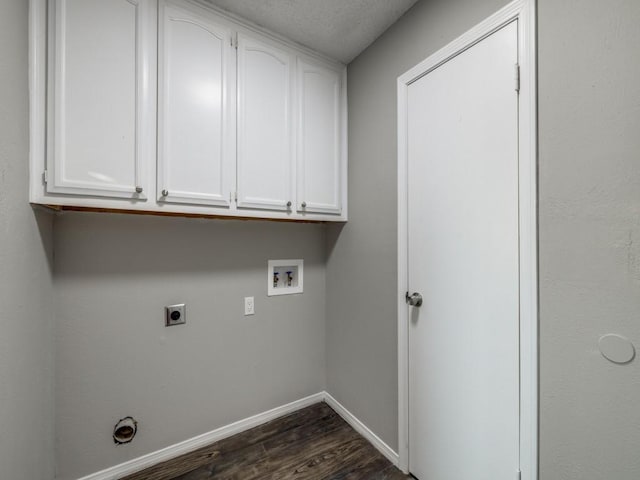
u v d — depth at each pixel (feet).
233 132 4.68
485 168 3.49
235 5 4.50
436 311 4.15
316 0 4.37
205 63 4.42
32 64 3.30
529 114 3.02
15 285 2.99
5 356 2.78
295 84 5.37
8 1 2.80
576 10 2.69
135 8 3.87
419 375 4.42
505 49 3.25
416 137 4.44
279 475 4.57
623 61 2.43
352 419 5.82
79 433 4.25
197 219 5.22
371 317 5.37
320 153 5.68
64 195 3.44
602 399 2.57
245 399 5.74
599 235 2.57
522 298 3.13
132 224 4.65
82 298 4.27
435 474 4.16
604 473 2.56
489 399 3.47
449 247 3.95
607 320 2.54
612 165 2.49
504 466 3.32
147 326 4.77
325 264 6.75
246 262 5.75
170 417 4.96
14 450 2.96
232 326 5.59
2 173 2.72
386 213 5.01
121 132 3.77
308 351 6.54
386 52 5.00
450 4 3.89
